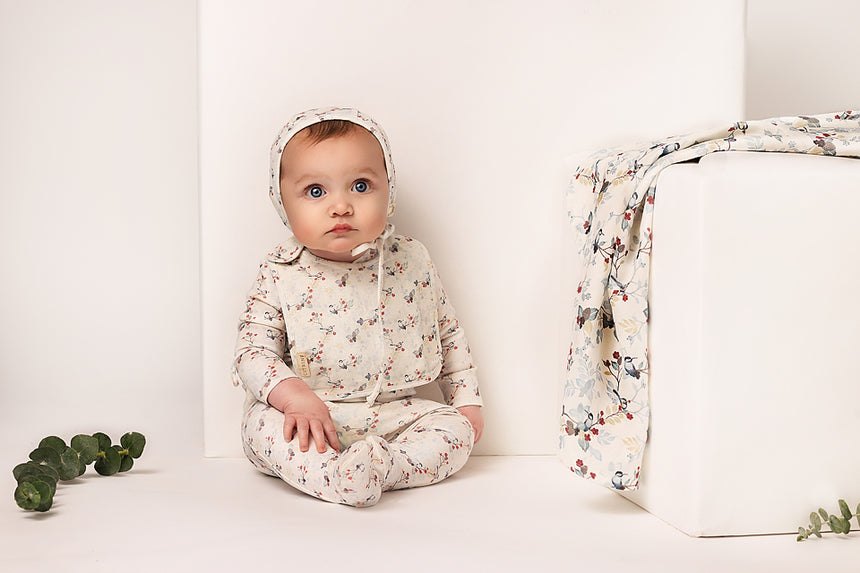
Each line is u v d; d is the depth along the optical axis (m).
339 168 1.45
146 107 2.24
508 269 1.69
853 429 1.23
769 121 1.34
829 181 1.21
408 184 1.67
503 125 1.68
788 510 1.22
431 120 1.67
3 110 2.19
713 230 1.19
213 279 1.65
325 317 1.54
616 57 1.70
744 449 1.20
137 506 1.31
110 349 2.24
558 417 1.69
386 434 1.52
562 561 1.09
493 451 1.70
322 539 1.16
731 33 1.72
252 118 1.65
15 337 2.21
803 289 1.21
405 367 1.56
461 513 1.29
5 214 2.20
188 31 2.26
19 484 1.34
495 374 1.69
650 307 1.30
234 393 1.66
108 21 2.23
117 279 2.24
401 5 1.66
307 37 1.65
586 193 1.56
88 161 2.23
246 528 1.20
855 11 2.46
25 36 2.20
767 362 1.21
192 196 2.26
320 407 1.42
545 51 1.69
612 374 1.36
